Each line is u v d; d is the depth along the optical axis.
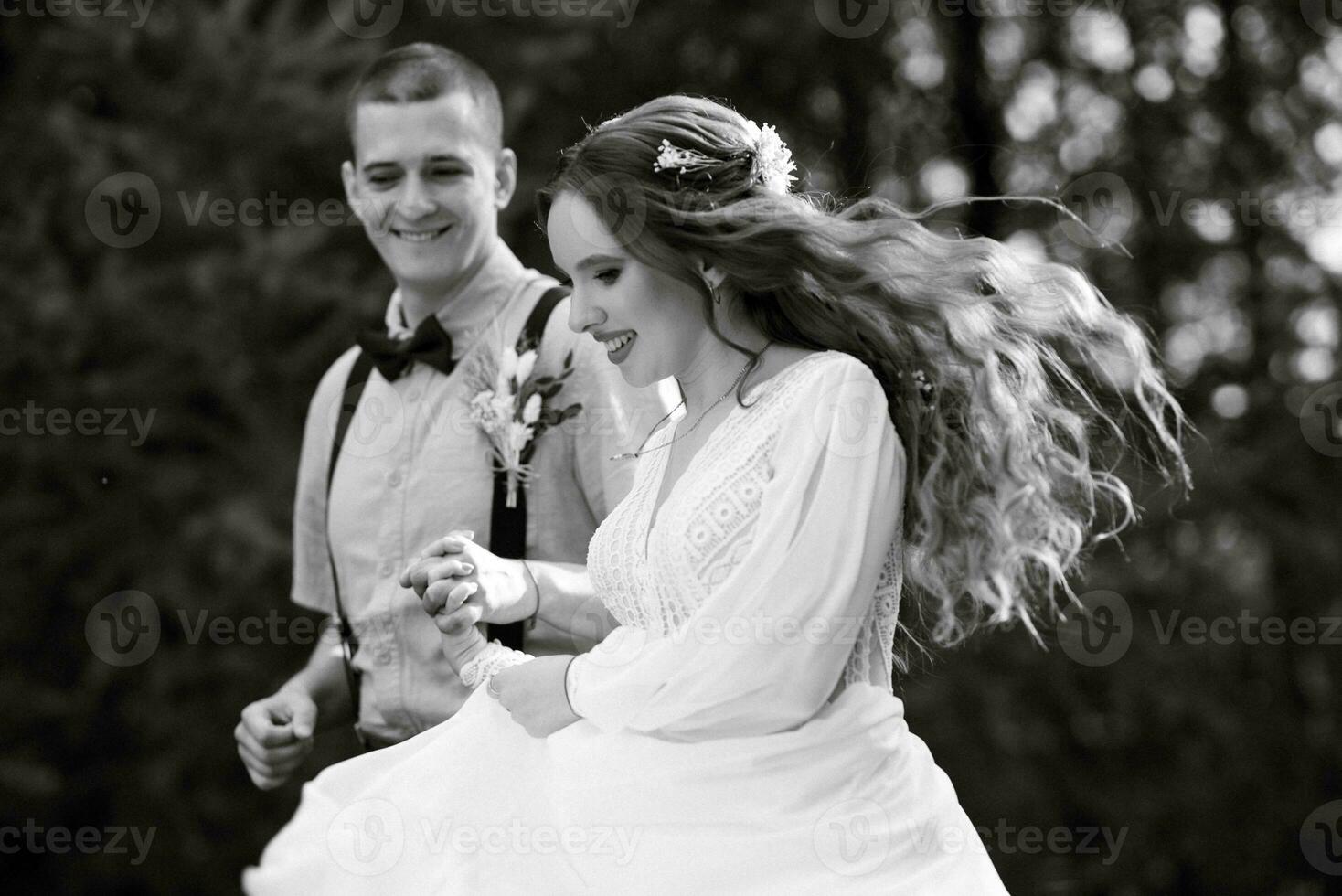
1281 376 18.36
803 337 5.26
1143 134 18.64
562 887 4.80
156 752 14.88
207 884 14.98
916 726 16.92
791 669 4.71
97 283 14.81
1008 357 5.21
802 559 4.73
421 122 6.58
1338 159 18.72
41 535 14.91
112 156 15.05
